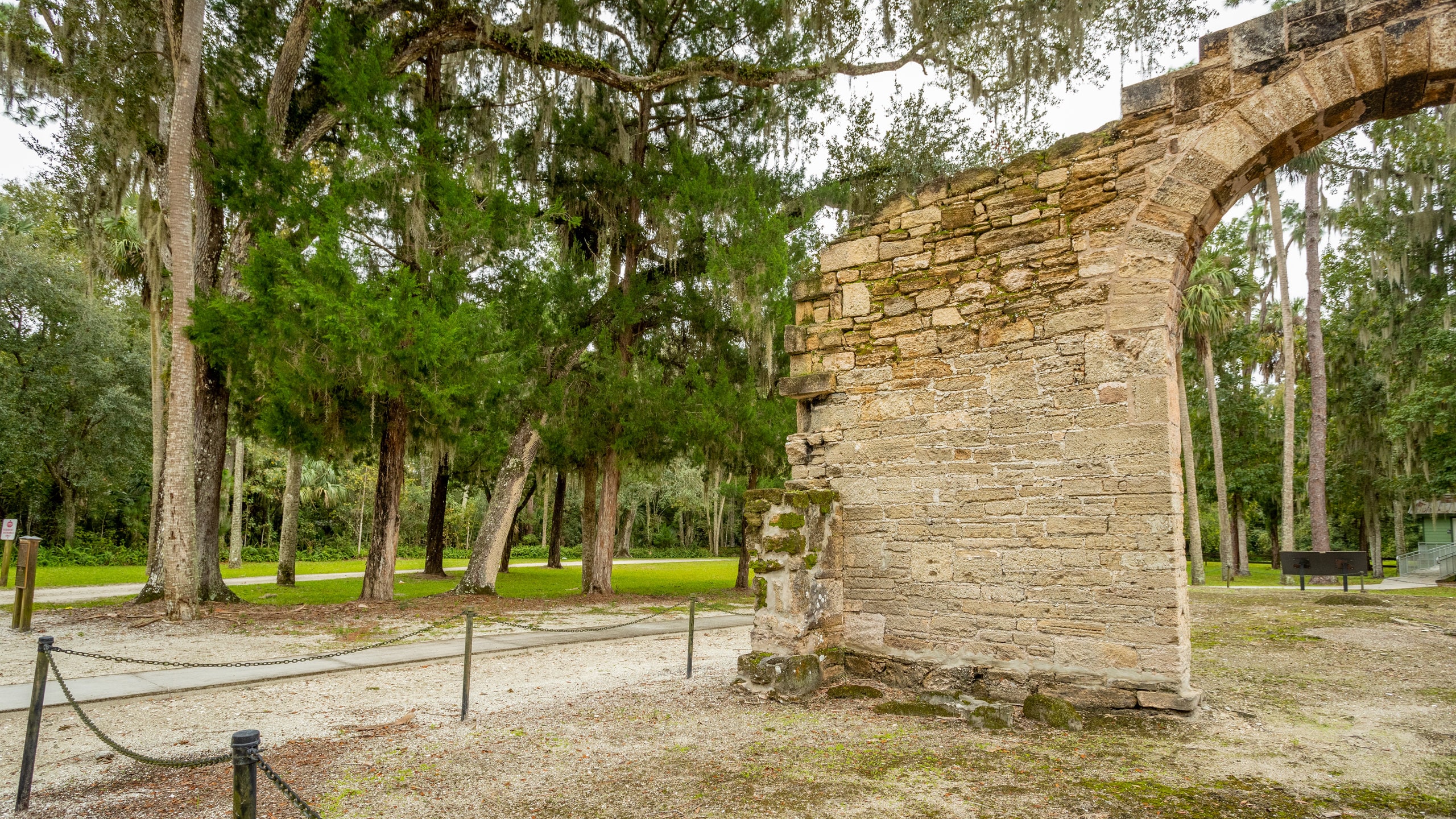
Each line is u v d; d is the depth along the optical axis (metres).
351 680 7.82
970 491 6.57
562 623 13.09
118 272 19.00
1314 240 20.44
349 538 41.47
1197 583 21.67
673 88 18.64
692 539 57.28
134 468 28.28
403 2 14.50
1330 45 5.32
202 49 13.47
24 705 6.48
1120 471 5.83
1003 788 4.23
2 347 24.31
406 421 15.60
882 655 6.92
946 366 6.86
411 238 13.71
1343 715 5.87
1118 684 5.68
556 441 17.11
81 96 12.31
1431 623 10.88
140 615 12.03
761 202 17.20
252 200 12.34
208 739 5.51
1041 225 6.46
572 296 16.41
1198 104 5.81
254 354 12.08
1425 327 20.80
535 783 4.43
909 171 17.64
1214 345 25.92
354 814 3.96
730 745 5.19
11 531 13.10
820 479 7.46
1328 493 29.55
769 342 14.84
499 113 16.27
